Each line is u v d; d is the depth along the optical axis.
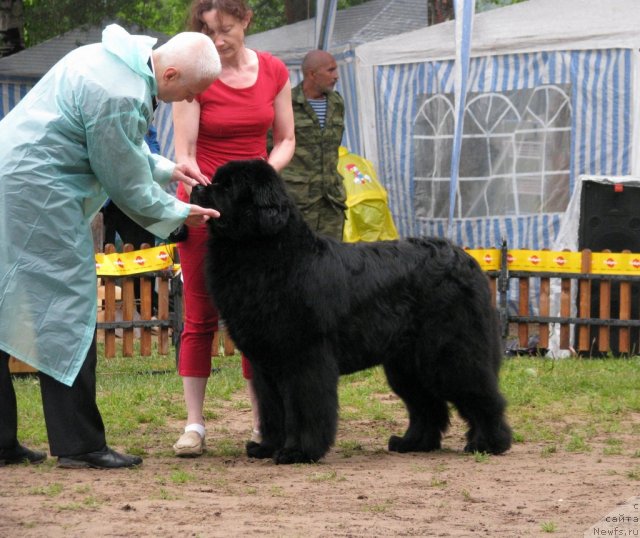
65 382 5.96
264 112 6.88
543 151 13.91
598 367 10.92
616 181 11.77
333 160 8.80
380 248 6.65
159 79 5.95
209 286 6.32
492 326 6.92
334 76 8.80
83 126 5.80
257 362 6.39
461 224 14.41
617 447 7.02
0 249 5.80
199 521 4.80
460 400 6.85
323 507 5.14
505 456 6.78
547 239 13.98
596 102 13.62
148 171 5.92
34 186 5.78
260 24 20.81
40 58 16.45
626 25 13.40
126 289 11.27
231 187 6.00
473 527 4.73
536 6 13.88
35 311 5.86
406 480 5.86
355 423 8.27
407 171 14.67
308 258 6.23
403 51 14.45
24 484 5.66
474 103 14.17
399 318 6.59
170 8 21.27
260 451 6.68
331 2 14.39
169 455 6.81
